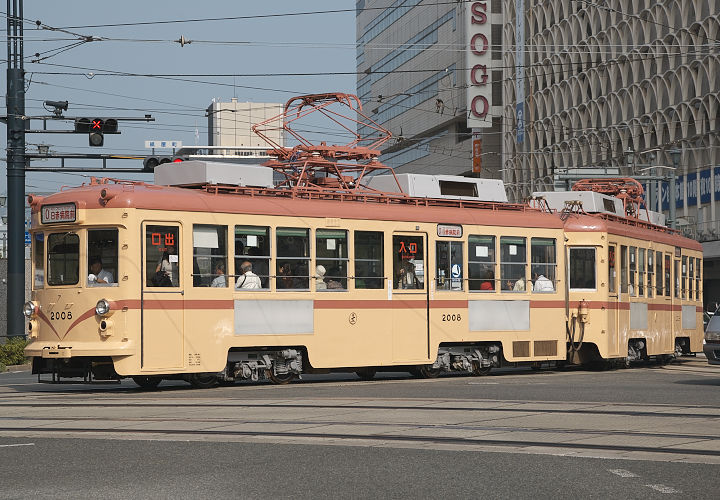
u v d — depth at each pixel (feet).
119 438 35.76
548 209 78.18
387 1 310.04
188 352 56.13
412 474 28.60
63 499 25.40
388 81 311.06
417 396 51.06
